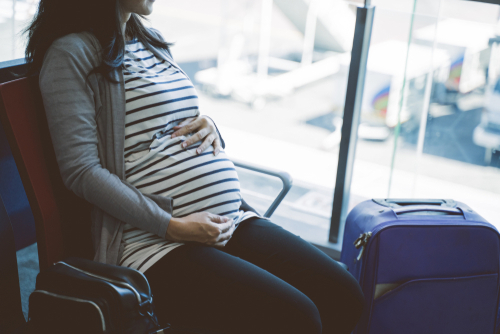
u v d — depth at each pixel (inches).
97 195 40.5
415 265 52.2
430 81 66.2
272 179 86.0
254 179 86.8
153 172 43.8
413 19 63.7
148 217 41.4
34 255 71.9
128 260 42.7
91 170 40.6
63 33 41.6
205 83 89.7
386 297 52.2
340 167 71.6
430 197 72.6
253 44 83.5
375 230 51.6
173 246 43.0
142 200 41.8
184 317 40.9
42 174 41.6
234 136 92.3
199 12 83.2
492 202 69.3
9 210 67.1
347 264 59.1
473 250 52.5
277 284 41.2
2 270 40.1
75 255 45.1
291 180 52.6
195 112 49.5
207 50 86.3
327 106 79.2
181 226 42.2
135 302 34.9
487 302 53.8
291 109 84.9
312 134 83.0
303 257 46.4
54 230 42.5
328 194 82.4
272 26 79.7
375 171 73.7
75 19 41.8
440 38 63.6
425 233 51.9
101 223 43.4
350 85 66.4
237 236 48.8
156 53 49.3
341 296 44.8
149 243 43.7
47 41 41.6
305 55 77.6
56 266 36.9
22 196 68.7
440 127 68.3
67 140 40.1
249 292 40.1
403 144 70.9
